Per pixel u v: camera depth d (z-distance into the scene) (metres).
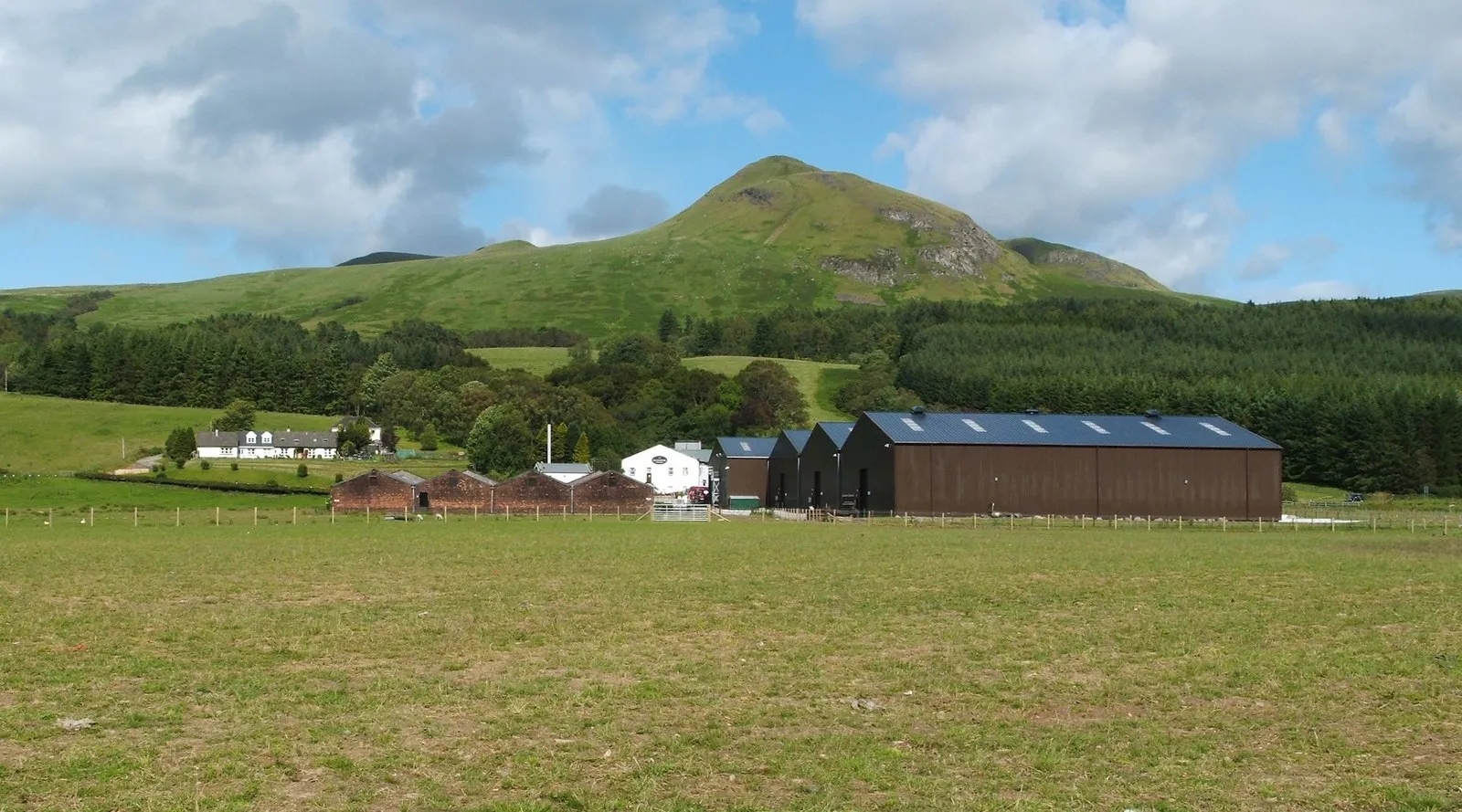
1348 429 152.38
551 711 20.14
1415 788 16.09
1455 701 21.39
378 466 156.25
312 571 44.56
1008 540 67.00
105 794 15.19
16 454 161.00
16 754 17.11
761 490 138.25
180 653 25.61
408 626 29.66
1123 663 25.05
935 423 102.12
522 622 30.47
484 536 68.81
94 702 20.56
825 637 28.39
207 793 15.30
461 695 21.28
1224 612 33.12
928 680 23.12
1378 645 27.33
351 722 19.22
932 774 16.62
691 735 18.53
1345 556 54.00
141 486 120.88
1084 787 16.06
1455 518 96.38
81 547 57.09
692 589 38.34
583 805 15.06
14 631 28.55
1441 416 145.12
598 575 43.38
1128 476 99.81
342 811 14.71
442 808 14.88
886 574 43.97
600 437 178.62
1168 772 16.86
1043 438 100.06
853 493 107.25
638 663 24.67
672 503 120.69
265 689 21.78
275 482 128.00
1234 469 101.12
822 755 17.45
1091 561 50.47
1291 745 18.41
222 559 49.94
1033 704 21.11
